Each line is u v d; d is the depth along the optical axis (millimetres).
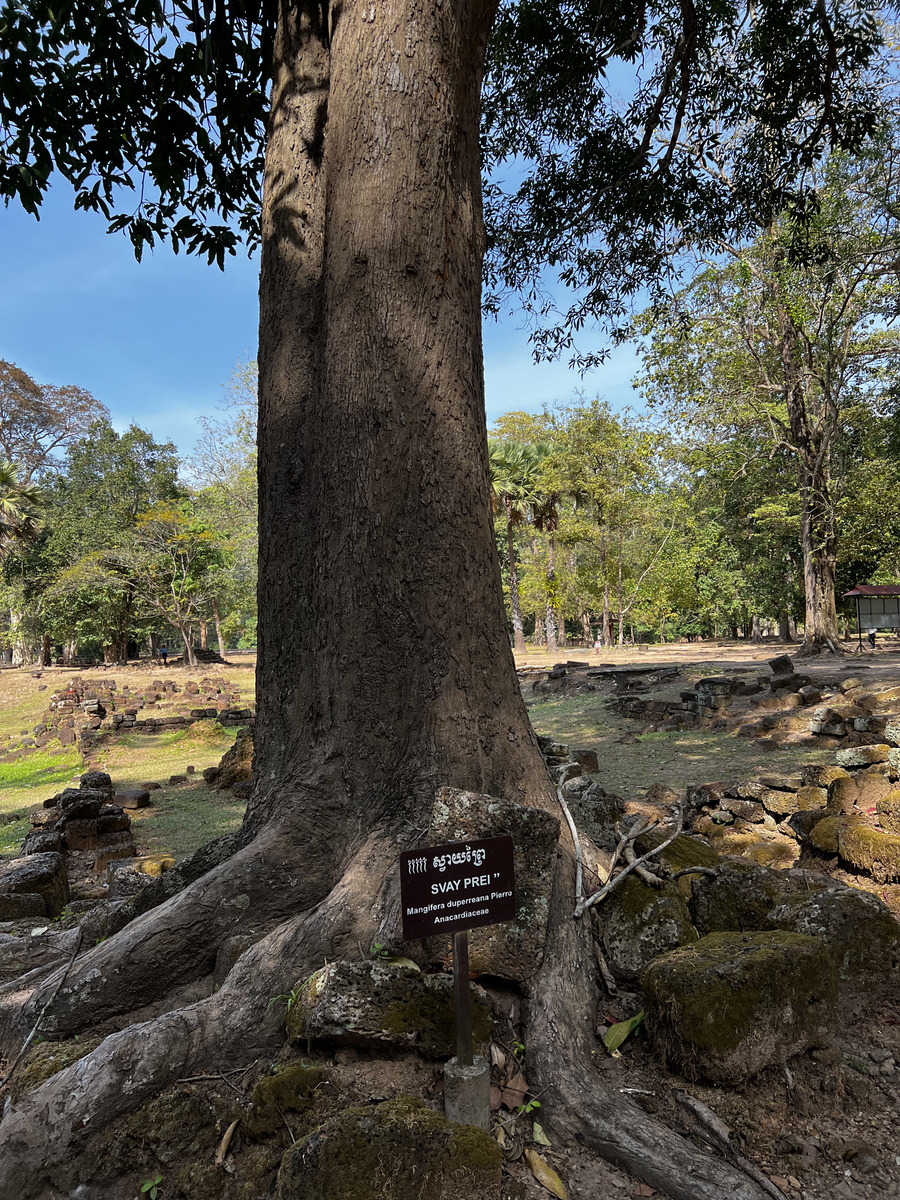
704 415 21969
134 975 3262
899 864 4309
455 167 4074
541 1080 2781
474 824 3062
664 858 3893
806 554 21703
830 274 16266
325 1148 2248
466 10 4074
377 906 3225
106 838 8953
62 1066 2889
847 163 15664
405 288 3854
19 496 31641
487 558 3916
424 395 3816
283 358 4305
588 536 34219
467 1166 2275
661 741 12008
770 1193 2340
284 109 4531
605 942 3383
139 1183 2531
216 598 42531
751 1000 2699
